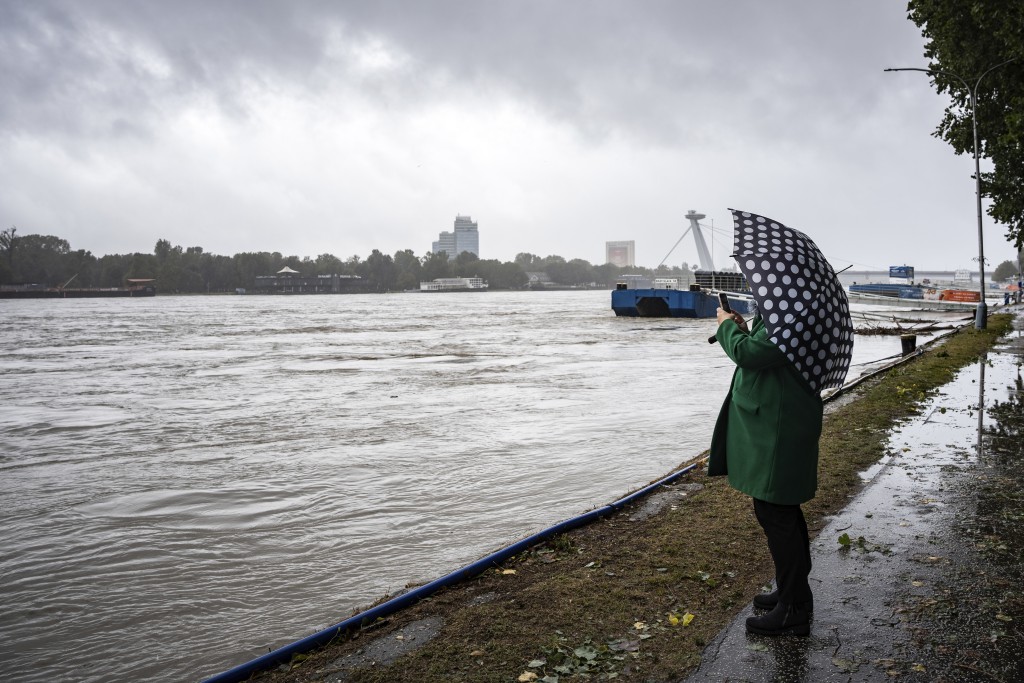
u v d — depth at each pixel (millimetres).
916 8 29062
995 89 27484
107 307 135625
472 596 4980
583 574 5180
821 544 5570
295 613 5879
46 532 8094
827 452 8695
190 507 8945
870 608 4449
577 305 125000
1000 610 4371
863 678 3646
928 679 3617
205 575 6727
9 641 5539
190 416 16250
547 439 12352
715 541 5762
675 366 25125
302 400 18438
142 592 6387
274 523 8203
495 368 25516
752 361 3764
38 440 13742
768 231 4000
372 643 4277
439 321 69375
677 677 3711
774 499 3875
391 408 16656
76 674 5055
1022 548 5402
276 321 73625
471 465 10609
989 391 13469
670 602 4648
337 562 6930
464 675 3799
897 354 27562
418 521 8062
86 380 24250
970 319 52594
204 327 62531
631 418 14227
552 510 8273
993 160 28781
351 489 9516
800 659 3850
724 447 4250
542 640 4176
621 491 8914
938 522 6043
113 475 10758
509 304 136375
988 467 7879
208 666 5121
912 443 9133
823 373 3803
